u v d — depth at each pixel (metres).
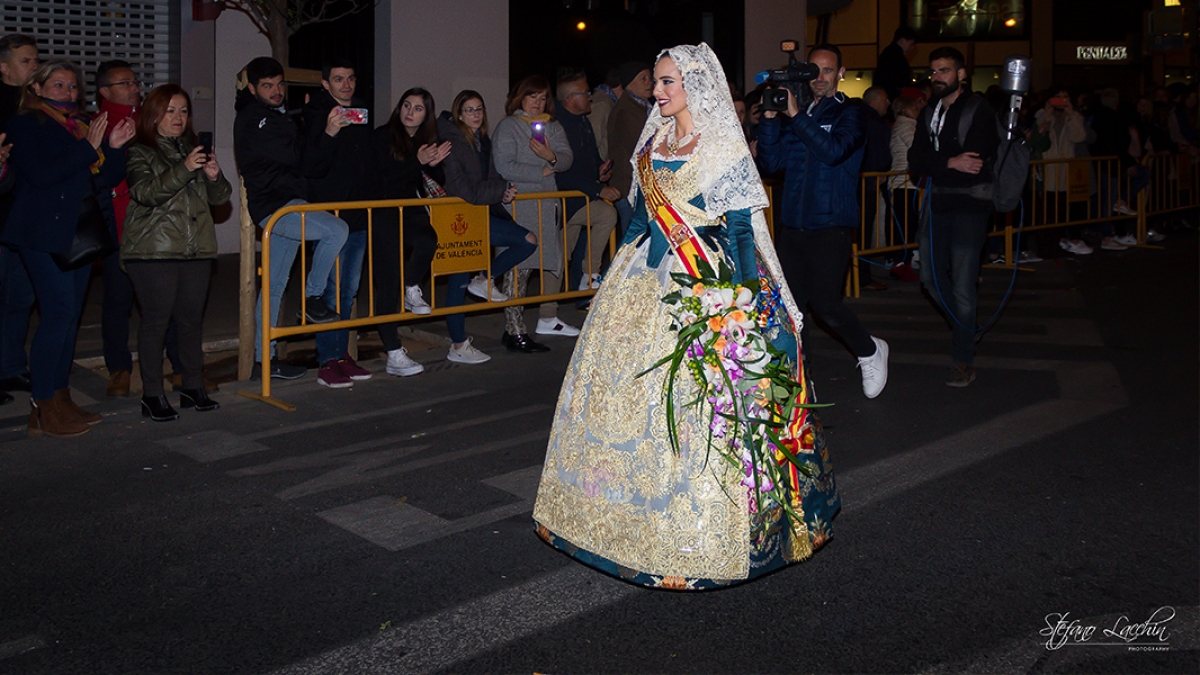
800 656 3.51
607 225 8.77
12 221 5.57
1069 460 5.36
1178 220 14.98
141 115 5.75
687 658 3.50
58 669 3.42
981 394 6.62
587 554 3.88
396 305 7.06
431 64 11.66
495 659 3.49
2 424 5.96
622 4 13.34
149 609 3.83
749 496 3.71
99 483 5.08
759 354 3.79
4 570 4.12
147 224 5.79
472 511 4.76
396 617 3.78
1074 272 11.44
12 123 5.46
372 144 7.04
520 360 7.57
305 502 4.86
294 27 8.95
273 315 6.65
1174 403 6.36
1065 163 12.24
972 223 6.54
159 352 6.04
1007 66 6.35
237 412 6.26
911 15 25.14
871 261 10.39
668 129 4.08
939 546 4.34
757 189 3.90
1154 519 4.60
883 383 6.51
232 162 11.38
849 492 4.95
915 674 3.39
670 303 3.81
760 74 5.70
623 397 3.82
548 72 12.83
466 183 7.19
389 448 5.62
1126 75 25.47
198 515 4.70
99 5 10.43
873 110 10.43
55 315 5.69
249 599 3.91
